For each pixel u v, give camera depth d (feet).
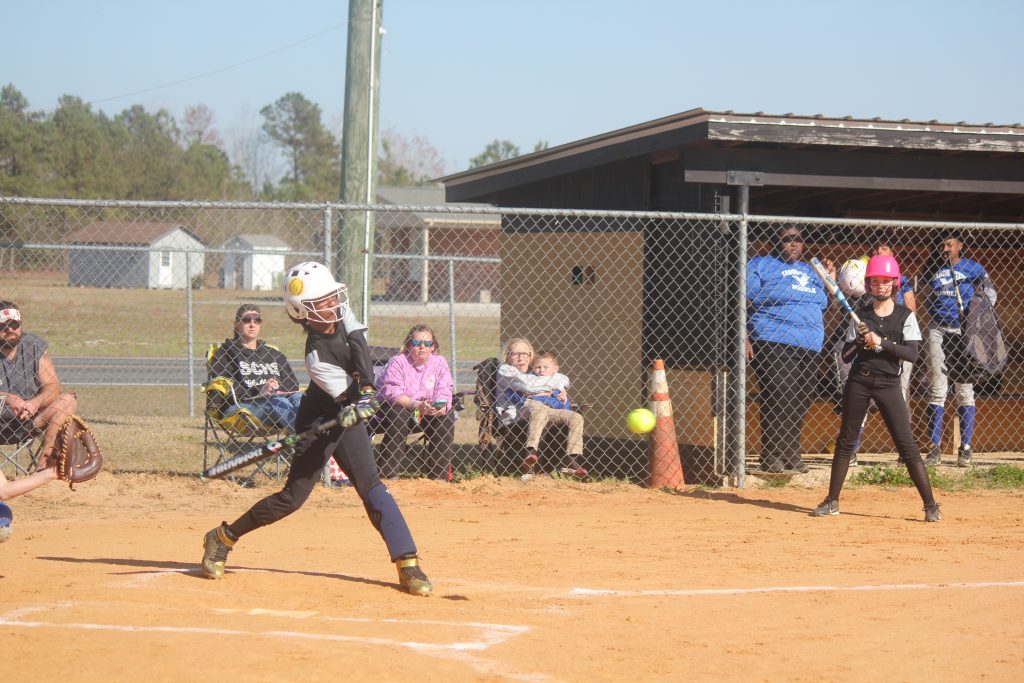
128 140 373.20
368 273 49.70
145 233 210.18
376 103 50.62
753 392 54.65
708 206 48.08
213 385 44.32
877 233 60.29
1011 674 22.06
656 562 32.58
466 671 21.15
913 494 46.19
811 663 22.57
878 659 22.94
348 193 50.14
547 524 38.63
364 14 50.29
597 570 31.35
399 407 45.42
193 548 33.14
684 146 45.80
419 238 173.88
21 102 303.07
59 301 148.05
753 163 46.32
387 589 28.19
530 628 24.66
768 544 35.60
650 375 49.90
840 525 39.19
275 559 31.91
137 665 20.47
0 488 28.35
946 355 52.11
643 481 47.85
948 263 51.85
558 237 56.85
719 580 30.30
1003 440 59.62
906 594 28.76
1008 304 63.77
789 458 48.91
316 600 26.78
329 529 36.99
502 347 60.70
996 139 47.60
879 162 48.01
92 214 255.09
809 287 48.03
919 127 46.47
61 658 20.84
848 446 40.60
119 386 83.51
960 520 40.37
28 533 35.19
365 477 28.27
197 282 208.95
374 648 22.21
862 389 40.11
